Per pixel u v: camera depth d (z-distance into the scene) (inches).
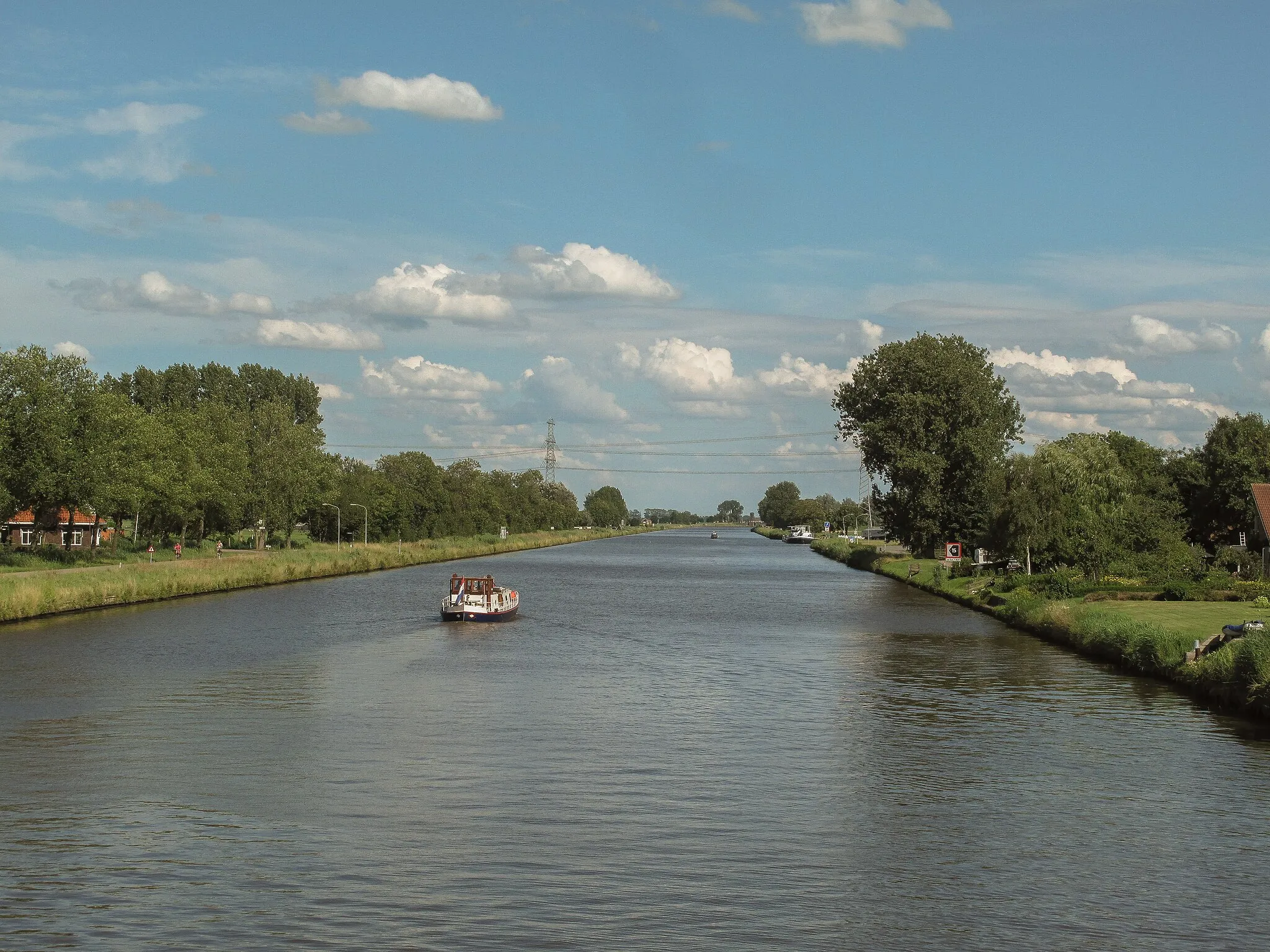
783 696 1680.6
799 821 1026.1
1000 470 3331.7
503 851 935.7
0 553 3907.5
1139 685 1754.4
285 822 1010.7
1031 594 2878.9
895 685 1771.7
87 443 3900.1
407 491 7367.1
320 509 6407.5
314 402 7288.4
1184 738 1362.0
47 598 2849.4
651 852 937.5
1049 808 1067.9
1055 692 1702.8
